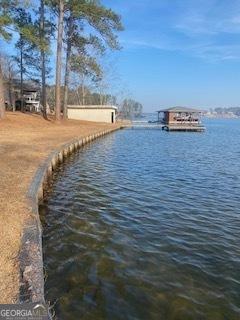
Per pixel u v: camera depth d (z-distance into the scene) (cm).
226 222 1107
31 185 1093
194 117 7006
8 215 794
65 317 578
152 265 783
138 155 2822
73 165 2175
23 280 530
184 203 1321
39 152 1856
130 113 13562
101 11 3991
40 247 645
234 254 861
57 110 4309
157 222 1087
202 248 892
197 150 3369
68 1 3956
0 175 1207
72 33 4450
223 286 705
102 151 3020
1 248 628
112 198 1366
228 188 1605
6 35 2812
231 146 3875
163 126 7044
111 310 604
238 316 609
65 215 1126
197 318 597
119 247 876
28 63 5550
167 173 1986
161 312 609
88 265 766
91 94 10150
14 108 5534
